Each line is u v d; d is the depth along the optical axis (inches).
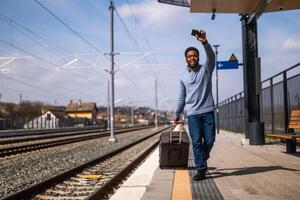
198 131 351.6
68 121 3868.1
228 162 487.8
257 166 446.3
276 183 339.6
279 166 444.8
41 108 5007.4
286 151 600.1
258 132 749.3
